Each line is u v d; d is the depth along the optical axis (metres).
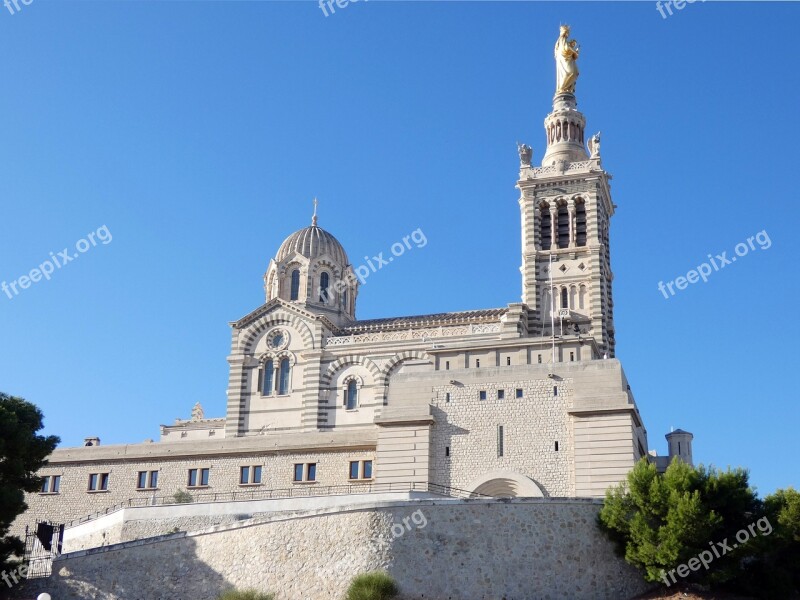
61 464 94.31
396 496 75.50
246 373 107.06
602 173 109.56
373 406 102.06
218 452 91.00
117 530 77.88
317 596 64.38
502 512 66.62
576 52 119.50
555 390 82.00
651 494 66.06
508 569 65.25
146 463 92.69
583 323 103.94
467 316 104.00
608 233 114.62
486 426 82.69
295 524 66.69
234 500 81.81
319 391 103.81
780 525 65.12
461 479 81.81
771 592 63.94
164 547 68.12
